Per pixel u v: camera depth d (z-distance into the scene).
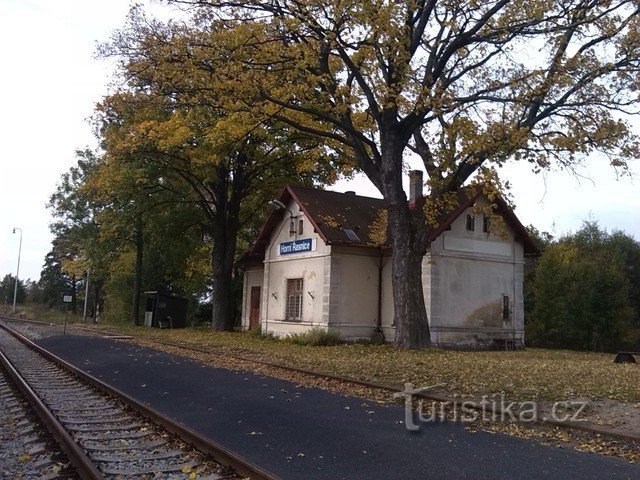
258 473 6.06
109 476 6.34
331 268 24.91
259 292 33.53
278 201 28.31
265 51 17.81
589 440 7.90
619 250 43.56
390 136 19.83
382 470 6.44
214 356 18.22
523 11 17.31
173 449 7.47
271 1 17.33
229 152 27.58
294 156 31.55
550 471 6.43
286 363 16.28
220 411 9.67
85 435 8.21
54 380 13.95
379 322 25.89
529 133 16.94
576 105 18.19
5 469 6.64
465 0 17.27
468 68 19.05
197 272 45.19
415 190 27.23
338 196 28.80
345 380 12.64
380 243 25.50
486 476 6.23
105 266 45.25
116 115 28.67
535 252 27.56
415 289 19.83
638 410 9.55
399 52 16.27
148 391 11.84
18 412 9.98
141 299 48.53
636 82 17.41
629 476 6.27
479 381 12.53
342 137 20.78
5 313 69.94
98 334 29.98
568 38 17.84
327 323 24.61
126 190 31.36
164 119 29.23
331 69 20.14
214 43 17.62
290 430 8.27
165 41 18.66
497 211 26.12
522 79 17.33
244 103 18.59
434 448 7.33
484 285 25.59
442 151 18.36
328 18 16.28
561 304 32.28
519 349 26.09
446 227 23.88
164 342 23.66
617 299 31.83
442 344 23.94
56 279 88.88
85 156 47.53
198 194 33.12
